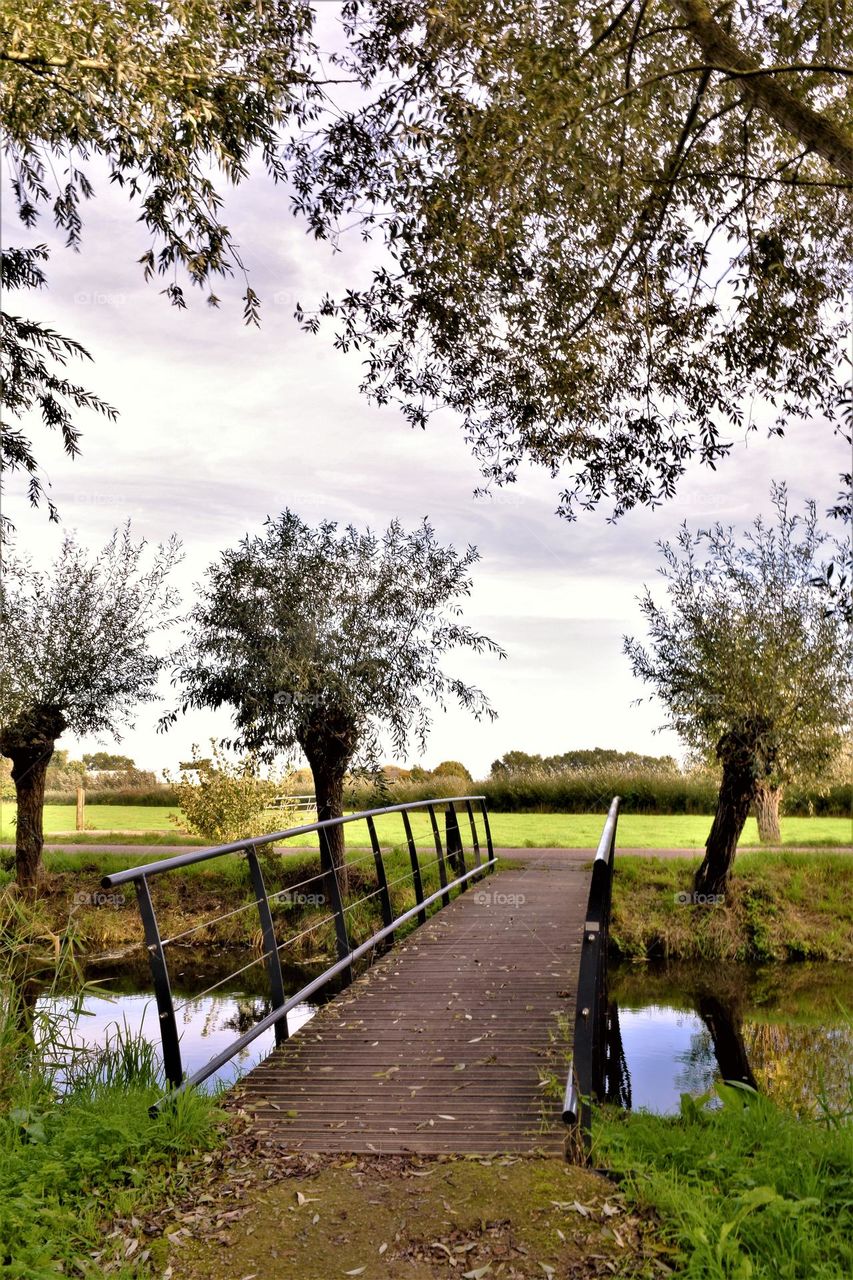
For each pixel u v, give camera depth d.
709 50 6.55
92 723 14.67
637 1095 6.72
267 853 14.31
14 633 14.24
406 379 10.14
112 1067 5.09
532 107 7.57
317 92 7.89
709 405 9.72
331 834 12.88
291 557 13.16
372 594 13.14
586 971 4.37
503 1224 3.33
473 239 8.66
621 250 9.10
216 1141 4.09
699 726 12.30
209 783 14.61
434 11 7.50
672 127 8.52
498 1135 4.14
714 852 12.30
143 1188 3.60
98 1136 3.95
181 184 7.20
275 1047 5.53
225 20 7.20
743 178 8.69
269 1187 3.65
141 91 6.47
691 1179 3.67
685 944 11.79
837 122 7.98
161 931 12.69
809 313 9.16
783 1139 4.16
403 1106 4.52
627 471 10.12
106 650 14.62
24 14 6.18
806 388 9.39
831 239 9.09
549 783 25.34
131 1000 9.87
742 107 8.32
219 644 12.73
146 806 30.08
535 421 10.10
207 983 10.66
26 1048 4.88
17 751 13.79
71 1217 3.29
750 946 11.77
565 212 8.73
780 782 12.29
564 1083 4.64
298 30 7.75
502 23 7.68
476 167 8.08
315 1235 3.27
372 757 12.86
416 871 9.70
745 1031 8.66
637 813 24.30
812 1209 3.40
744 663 12.06
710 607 12.53
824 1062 7.45
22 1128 4.04
